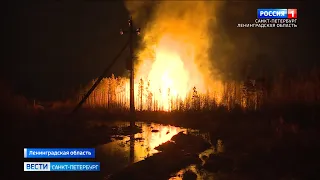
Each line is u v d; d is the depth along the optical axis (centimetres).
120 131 1867
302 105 2589
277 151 1402
